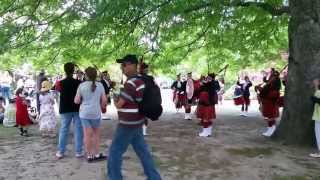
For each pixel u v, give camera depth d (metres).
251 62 20.67
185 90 20.23
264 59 20.05
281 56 20.92
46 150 10.88
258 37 16.66
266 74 21.62
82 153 10.03
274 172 8.95
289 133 12.05
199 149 11.13
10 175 8.48
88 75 9.23
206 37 16.50
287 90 12.38
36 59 15.46
